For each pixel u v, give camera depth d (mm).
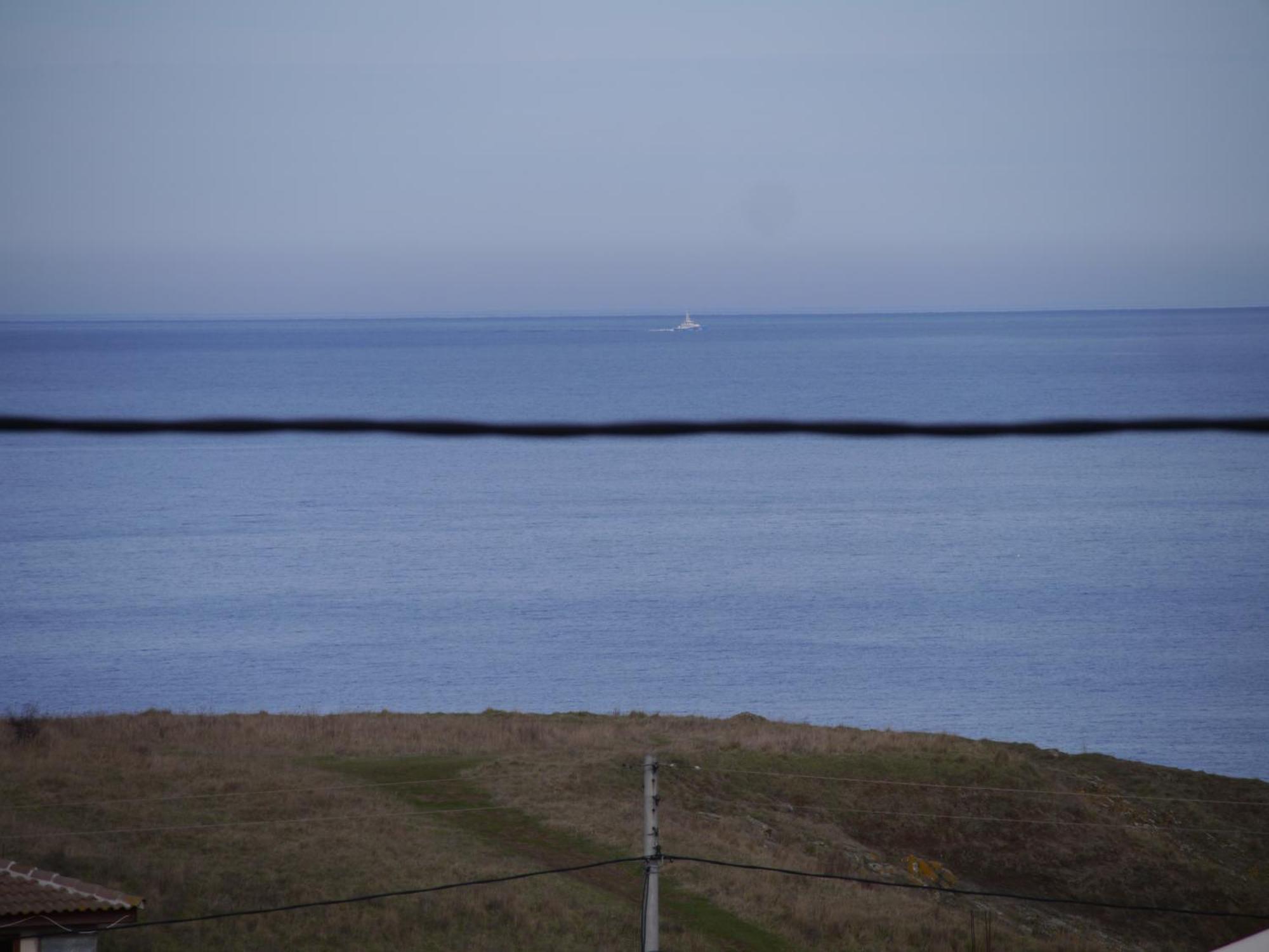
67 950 20984
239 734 48469
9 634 94188
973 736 69188
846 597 109500
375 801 38781
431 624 98750
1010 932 35406
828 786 45688
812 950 31453
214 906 29203
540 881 33406
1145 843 44500
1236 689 79438
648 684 80625
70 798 36344
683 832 38938
